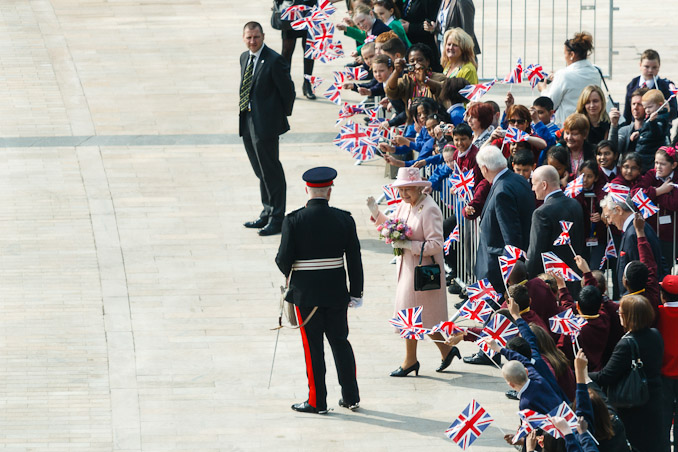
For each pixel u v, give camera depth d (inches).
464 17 2212.1
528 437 1064.8
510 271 1342.3
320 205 1342.3
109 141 2246.6
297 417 1359.5
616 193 1390.3
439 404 1389.0
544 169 1440.7
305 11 2393.0
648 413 1226.6
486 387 1433.3
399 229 1418.6
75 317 1601.9
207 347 1528.1
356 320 1616.6
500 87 2492.6
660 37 2819.9
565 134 1642.5
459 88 1761.8
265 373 1464.1
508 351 1156.5
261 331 1576.0
